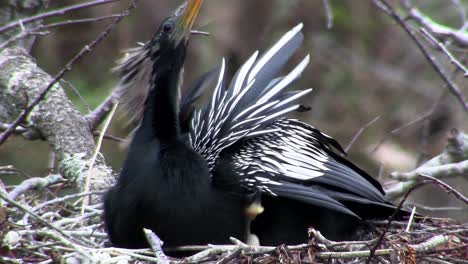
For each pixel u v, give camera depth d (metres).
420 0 18.69
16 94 12.80
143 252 9.59
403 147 17.25
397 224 10.88
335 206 10.06
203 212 9.95
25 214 10.51
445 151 12.59
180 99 11.32
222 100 11.38
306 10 18.48
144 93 10.69
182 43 10.49
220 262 9.09
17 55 13.16
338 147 11.56
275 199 10.33
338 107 18.39
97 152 11.48
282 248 9.20
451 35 13.00
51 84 10.16
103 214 10.37
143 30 16.52
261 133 10.80
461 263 9.71
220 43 17.30
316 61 18.66
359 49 18.95
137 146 10.27
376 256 9.35
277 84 11.26
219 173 10.25
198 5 10.62
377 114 18.27
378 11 19.12
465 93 15.32
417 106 18.42
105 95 16.03
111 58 16.50
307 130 11.36
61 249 9.53
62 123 12.51
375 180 11.27
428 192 16.03
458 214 15.78
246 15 17.62
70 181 12.20
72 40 16.53
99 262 9.09
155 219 9.89
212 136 10.88
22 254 10.16
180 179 9.97
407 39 19.00
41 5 13.36
